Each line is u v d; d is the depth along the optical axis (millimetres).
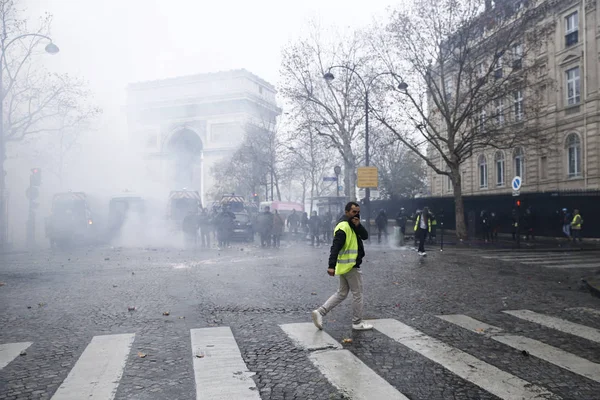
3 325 6574
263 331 6094
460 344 5477
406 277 10773
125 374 4551
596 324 6426
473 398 3930
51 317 7035
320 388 4148
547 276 10992
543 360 4906
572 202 23844
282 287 9445
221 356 5062
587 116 25234
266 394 4027
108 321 6742
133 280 10586
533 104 25125
